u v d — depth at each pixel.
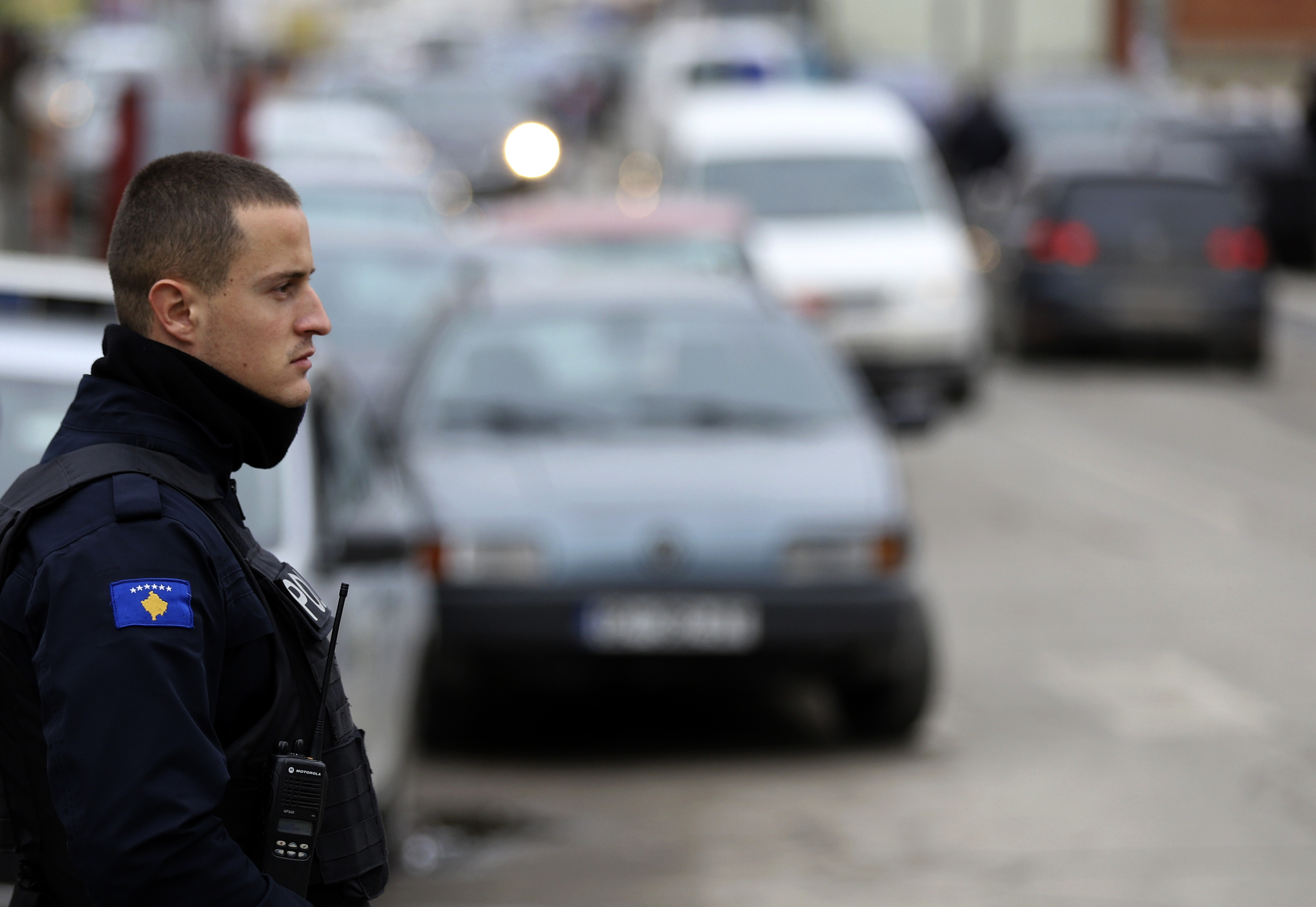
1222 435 47.94
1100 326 56.38
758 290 29.16
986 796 21.94
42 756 7.24
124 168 32.06
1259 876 19.17
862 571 23.39
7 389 14.96
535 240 39.62
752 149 52.78
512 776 22.86
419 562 22.92
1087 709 25.81
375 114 80.69
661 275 29.39
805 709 26.22
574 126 130.25
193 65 45.00
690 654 23.02
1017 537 36.88
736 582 23.11
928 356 49.09
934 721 25.27
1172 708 25.84
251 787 7.34
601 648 22.91
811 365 26.94
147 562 7.02
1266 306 56.84
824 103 55.75
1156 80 129.62
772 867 19.45
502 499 23.34
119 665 6.86
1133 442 47.00
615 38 186.75
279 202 7.54
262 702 7.41
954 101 99.31
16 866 7.62
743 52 106.69
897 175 52.41
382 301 36.34
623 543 23.06
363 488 19.77
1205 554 35.47
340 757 7.70
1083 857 19.73
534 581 22.97
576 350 26.77
